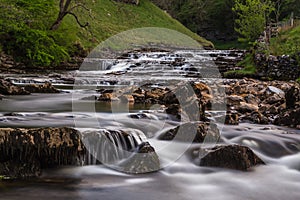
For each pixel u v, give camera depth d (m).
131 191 5.97
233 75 24.73
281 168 7.54
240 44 68.31
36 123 8.54
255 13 30.22
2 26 26.06
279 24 34.75
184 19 78.56
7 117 9.34
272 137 9.17
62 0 32.16
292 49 23.62
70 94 15.34
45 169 6.36
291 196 6.27
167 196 5.95
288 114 10.96
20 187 5.74
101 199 5.58
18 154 6.20
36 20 29.75
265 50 25.00
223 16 75.31
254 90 15.93
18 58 27.05
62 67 28.92
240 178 6.85
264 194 6.29
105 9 49.03
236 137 9.02
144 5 56.28
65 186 5.92
